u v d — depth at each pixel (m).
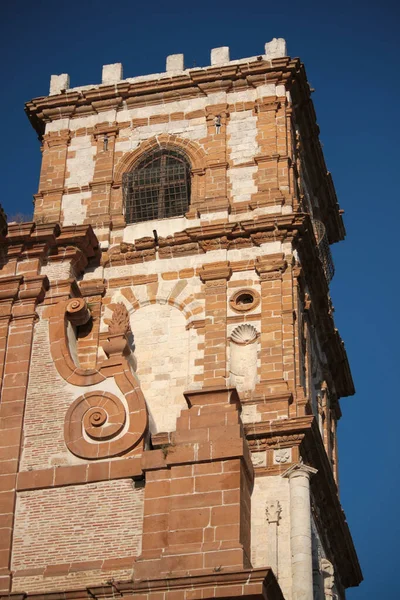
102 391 43.06
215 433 39.84
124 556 39.66
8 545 40.66
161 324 48.47
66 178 53.12
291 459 43.97
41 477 41.75
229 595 36.44
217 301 48.34
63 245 48.84
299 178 53.25
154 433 43.31
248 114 53.03
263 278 48.50
